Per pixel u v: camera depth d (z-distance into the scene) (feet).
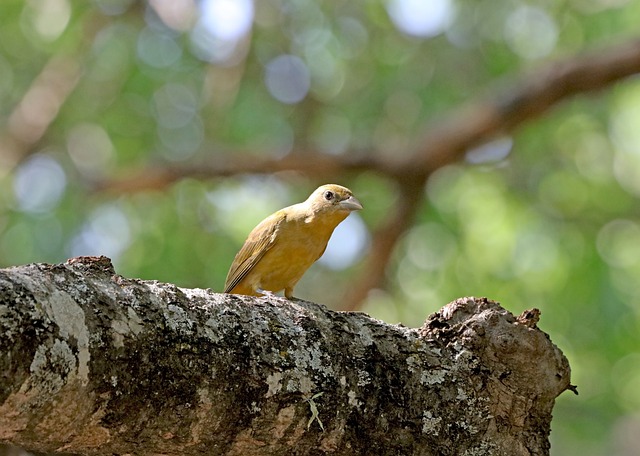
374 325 15.05
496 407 14.99
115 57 54.70
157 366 12.51
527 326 15.33
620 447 54.95
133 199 50.47
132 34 55.21
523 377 15.07
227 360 13.17
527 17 53.62
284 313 14.37
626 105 50.78
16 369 11.24
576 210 50.60
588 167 51.96
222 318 13.55
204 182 48.70
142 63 54.49
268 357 13.60
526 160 51.67
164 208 50.47
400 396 14.51
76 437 12.25
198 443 13.14
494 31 54.39
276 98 55.47
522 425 15.08
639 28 49.67
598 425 49.37
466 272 48.78
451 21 55.16
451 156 39.63
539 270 47.83
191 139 53.31
